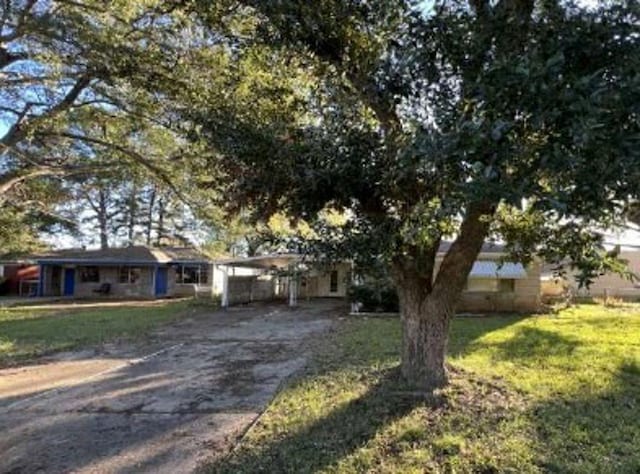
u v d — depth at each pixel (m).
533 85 2.16
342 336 12.59
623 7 2.33
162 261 32.44
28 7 10.39
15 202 16.00
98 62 10.62
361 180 5.18
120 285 33.22
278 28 5.03
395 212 5.16
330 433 5.65
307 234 5.95
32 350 11.78
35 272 35.75
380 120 4.94
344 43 5.00
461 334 12.22
